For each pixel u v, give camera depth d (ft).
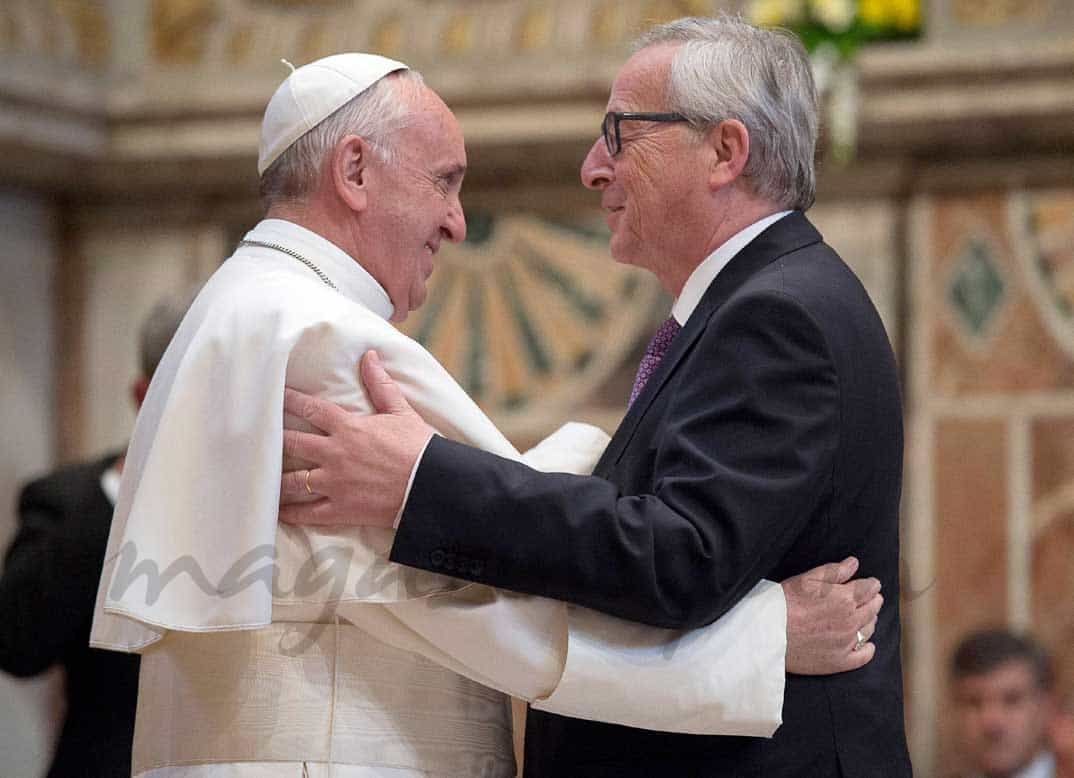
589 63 35.04
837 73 32.07
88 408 38.60
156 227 38.55
